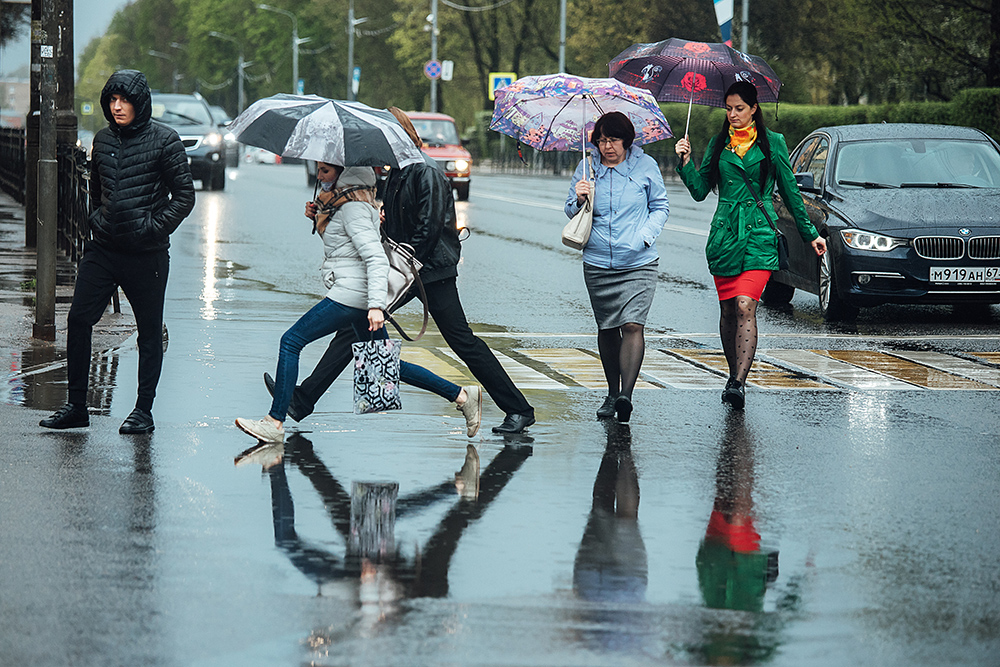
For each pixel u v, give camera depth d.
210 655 12.55
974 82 101.81
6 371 27.16
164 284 22.09
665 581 14.95
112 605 13.91
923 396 26.84
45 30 30.02
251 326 34.69
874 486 19.50
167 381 26.72
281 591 14.41
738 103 25.47
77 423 22.39
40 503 17.83
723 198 25.81
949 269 37.06
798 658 12.68
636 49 27.05
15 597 14.12
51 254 30.64
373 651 12.67
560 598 14.29
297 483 19.16
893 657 12.74
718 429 23.48
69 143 52.16
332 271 21.56
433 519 17.41
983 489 19.36
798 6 133.75
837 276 37.81
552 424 23.75
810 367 30.34
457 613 13.77
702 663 12.49
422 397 26.02
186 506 17.83
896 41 100.50
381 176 22.66
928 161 40.19
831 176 39.94
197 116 103.56
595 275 24.05
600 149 23.94
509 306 41.00
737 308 25.58
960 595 14.59
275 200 91.06
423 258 21.67
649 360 31.23
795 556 15.98
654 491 19.08
